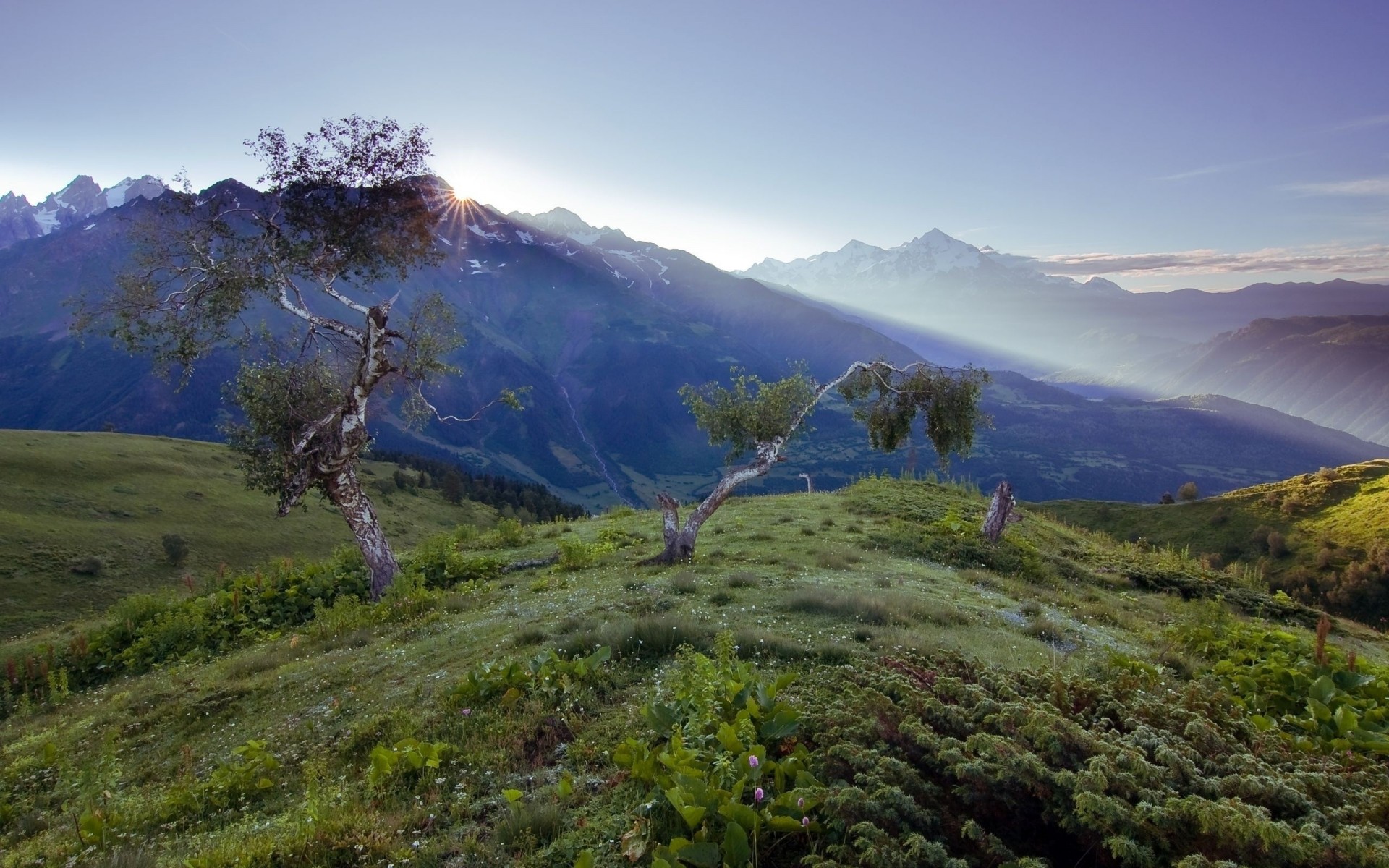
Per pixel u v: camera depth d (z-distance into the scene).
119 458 100.44
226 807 8.96
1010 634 14.21
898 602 15.06
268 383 23.55
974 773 5.24
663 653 11.69
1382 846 4.25
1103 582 26.31
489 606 18.81
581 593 18.33
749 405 25.66
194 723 13.30
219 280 23.44
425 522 114.62
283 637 20.92
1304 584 83.75
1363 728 8.09
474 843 6.46
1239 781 5.16
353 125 24.77
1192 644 14.54
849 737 6.35
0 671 21.55
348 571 25.69
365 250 26.33
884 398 29.20
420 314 26.62
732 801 5.46
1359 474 106.12
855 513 32.19
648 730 8.26
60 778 11.20
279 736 11.49
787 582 17.98
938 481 43.19
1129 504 125.44
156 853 7.82
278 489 23.78
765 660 11.09
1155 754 5.69
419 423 27.45
